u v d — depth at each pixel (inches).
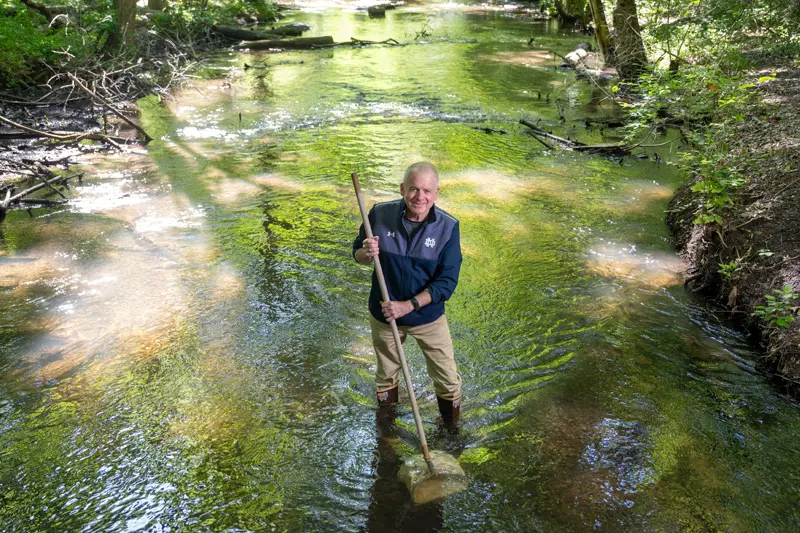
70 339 209.6
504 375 194.2
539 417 176.2
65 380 189.9
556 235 289.1
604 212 315.3
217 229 290.4
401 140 423.8
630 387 189.3
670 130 449.4
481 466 158.7
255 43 772.6
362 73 637.9
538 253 271.9
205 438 167.5
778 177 260.4
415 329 160.6
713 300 238.2
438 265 154.7
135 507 146.2
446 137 431.8
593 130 454.0
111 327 216.2
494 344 209.5
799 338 193.6
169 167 370.3
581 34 886.4
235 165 374.6
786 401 184.5
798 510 146.5
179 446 164.6
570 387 189.0
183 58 681.0
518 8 1198.3
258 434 169.0
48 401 181.3
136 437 167.8
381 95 546.9
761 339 210.5
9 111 458.9
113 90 518.0
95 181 347.6
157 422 173.2
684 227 285.0
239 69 649.6
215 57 719.1
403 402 181.5
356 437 168.1
